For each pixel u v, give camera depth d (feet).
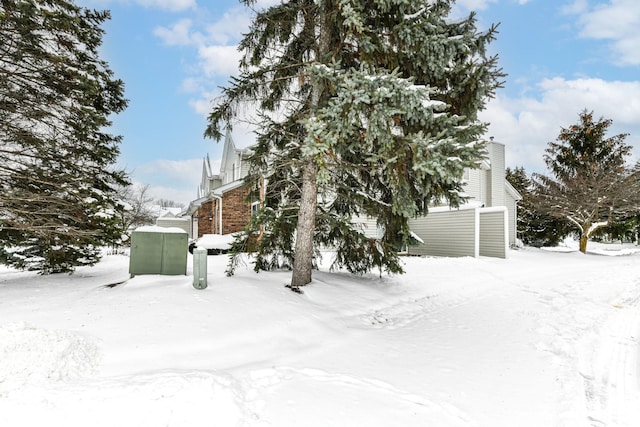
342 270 28.89
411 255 55.16
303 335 15.11
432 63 17.80
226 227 53.16
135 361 11.20
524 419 9.27
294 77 21.12
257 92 21.66
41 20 22.31
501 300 24.80
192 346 12.55
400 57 18.10
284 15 20.57
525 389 11.02
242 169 55.21
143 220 87.76
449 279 31.55
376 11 18.56
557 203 66.54
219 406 8.79
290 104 22.12
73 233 22.63
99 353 11.30
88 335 12.39
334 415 9.06
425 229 56.39
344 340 15.33
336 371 11.90
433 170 15.31
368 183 23.50
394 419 9.03
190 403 8.73
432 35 17.26
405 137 15.89
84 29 25.67
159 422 8.09
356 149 20.71
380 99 14.99
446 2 19.84
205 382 9.59
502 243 49.16
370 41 17.56
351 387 10.73
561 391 10.91
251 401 9.47
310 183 21.44
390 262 23.36
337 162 19.84
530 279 33.42
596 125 73.15
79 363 10.42
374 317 19.25
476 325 18.52
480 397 10.44
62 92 24.63
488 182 65.62
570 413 9.58
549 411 9.70
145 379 9.70
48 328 12.84
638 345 15.11
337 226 23.06
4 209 22.12
